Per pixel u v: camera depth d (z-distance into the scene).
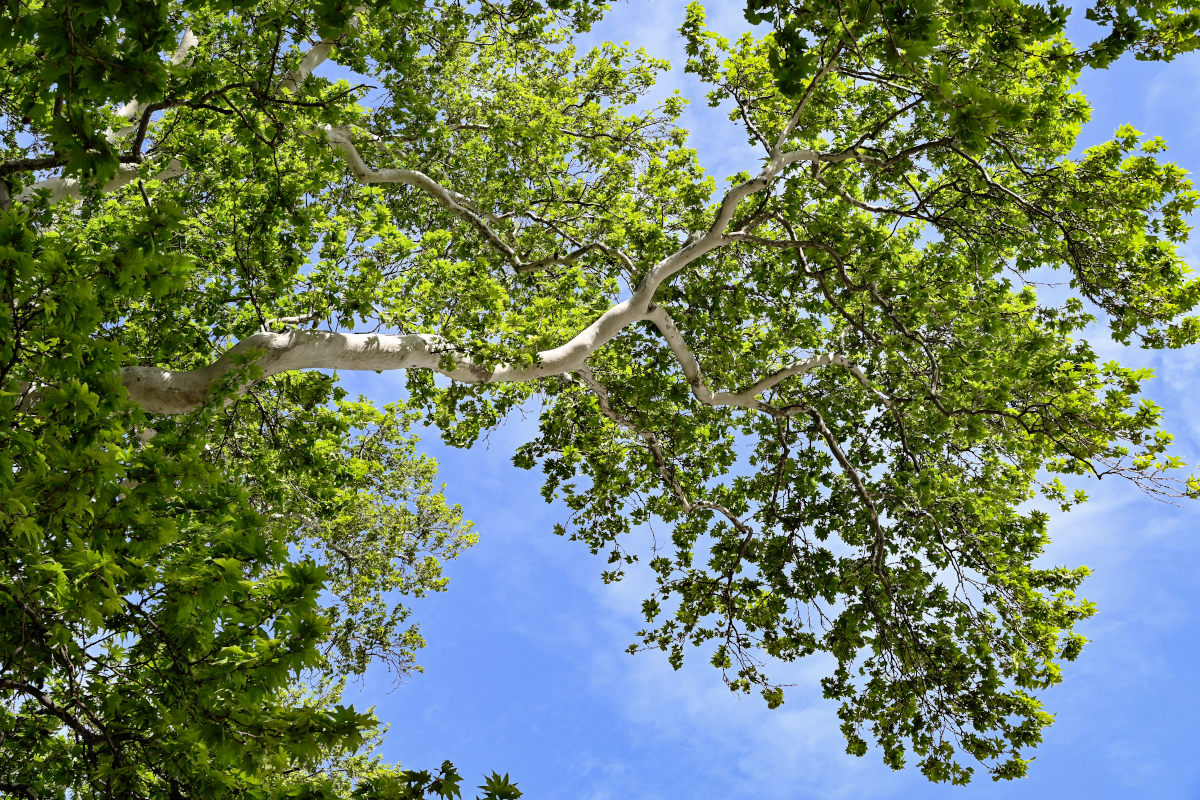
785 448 12.76
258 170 9.17
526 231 12.35
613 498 13.26
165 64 4.22
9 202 5.61
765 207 11.34
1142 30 6.77
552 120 12.84
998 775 10.48
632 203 12.78
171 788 3.86
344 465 11.37
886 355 12.57
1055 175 10.38
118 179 9.34
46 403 3.68
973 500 11.91
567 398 13.43
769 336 12.97
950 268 11.72
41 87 4.27
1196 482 9.59
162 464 4.01
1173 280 9.98
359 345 8.20
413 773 3.80
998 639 10.88
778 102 11.81
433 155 13.65
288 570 3.82
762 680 11.55
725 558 12.45
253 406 10.17
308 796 3.83
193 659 3.86
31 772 4.32
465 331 9.29
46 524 3.50
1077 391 10.34
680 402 12.49
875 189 12.63
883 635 11.52
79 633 3.83
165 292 4.50
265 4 6.67
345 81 8.09
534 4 11.96
